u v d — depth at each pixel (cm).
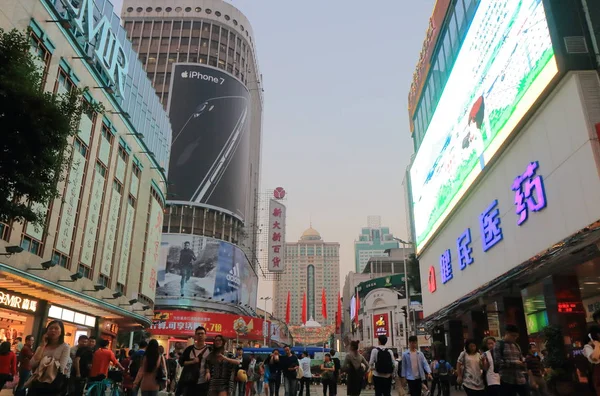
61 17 2344
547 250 1320
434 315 2892
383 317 8475
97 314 3061
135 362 1345
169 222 7338
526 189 1747
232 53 9425
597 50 1475
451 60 2753
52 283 2077
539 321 2391
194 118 7906
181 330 5906
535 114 1683
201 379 806
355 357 1147
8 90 827
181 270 6694
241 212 8188
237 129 8356
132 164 3528
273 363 1633
